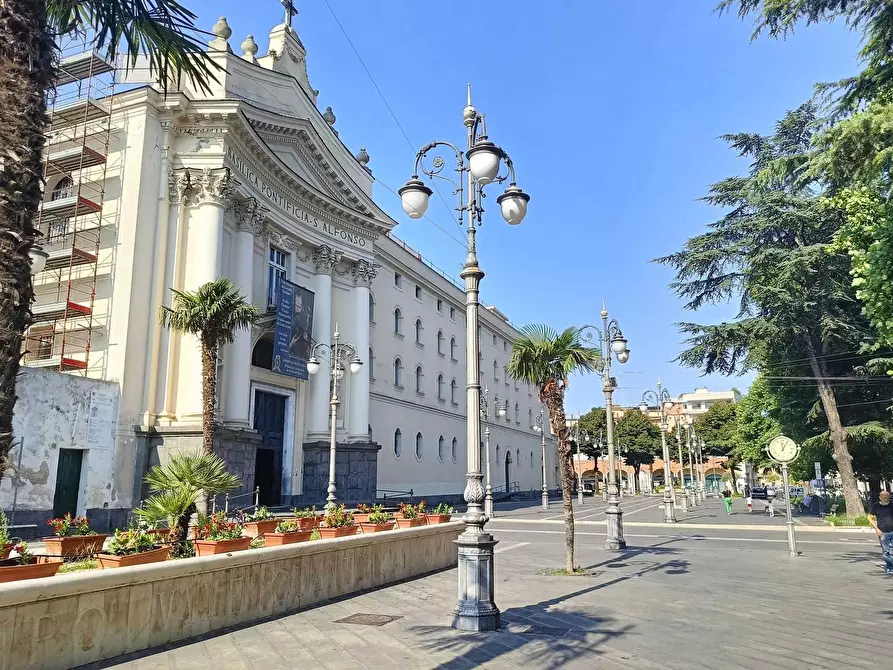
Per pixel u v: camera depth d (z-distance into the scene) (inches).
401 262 1717.5
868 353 1026.7
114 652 248.8
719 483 3334.2
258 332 1144.8
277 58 1309.1
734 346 1080.2
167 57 240.8
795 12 398.6
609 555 632.4
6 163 177.9
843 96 430.6
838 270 981.2
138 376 906.1
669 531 952.9
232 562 306.5
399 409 1649.9
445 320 1999.3
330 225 1347.2
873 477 1203.9
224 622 301.6
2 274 173.2
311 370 853.8
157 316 936.9
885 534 490.3
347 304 1395.2
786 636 291.0
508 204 354.3
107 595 248.1
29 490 731.4
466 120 372.5
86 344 915.4
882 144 351.6
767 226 1017.5
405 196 372.5
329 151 1343.5
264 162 1130.0
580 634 294.2
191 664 242.5
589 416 3408.0
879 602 375.9
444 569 526.6
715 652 263.3
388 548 449.1
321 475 1218.6
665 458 1147.9
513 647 270.2
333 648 267.1
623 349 717.3
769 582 453.7
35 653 219.3
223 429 928.3
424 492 1721.2
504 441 2421.3
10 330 173.5
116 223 945.5
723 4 419.5
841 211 933.8
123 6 228.5
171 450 893.8
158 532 328.5
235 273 1066.7
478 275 353.4
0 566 234.4
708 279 1130.0
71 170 991.6
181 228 981.8
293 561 352.2
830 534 887.7
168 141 992.2
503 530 989.8
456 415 1987.0
